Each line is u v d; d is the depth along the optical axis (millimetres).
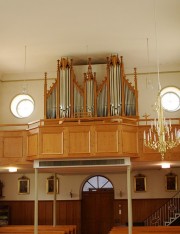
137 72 21969
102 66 19625
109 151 15703
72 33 17125
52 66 21531
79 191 23156
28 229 17562
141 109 21516
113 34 17312
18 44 18266
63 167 16375
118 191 22891
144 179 22703
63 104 18625
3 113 22578
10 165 17094
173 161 16297
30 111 22578
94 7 14742
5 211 23047
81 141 15922
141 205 22547
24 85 22734
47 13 15172
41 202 23328
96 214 23266
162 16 15508
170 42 18375
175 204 22266
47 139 16172
